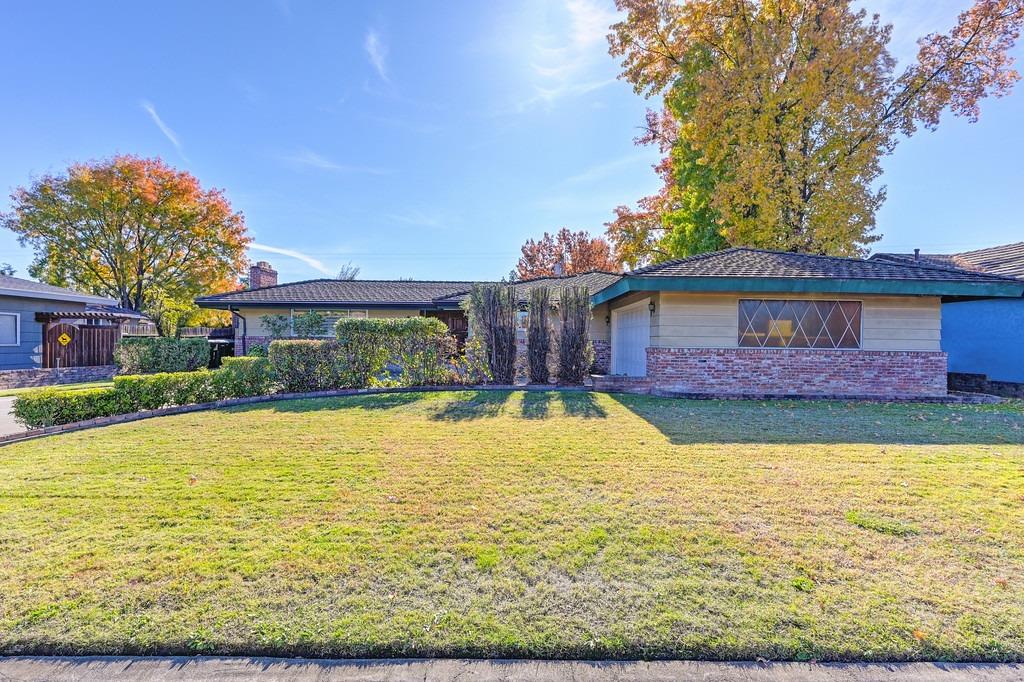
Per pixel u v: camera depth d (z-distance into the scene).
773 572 3.09
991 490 4.55
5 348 16.12
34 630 2.53
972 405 9.67
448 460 5.54
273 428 7.23
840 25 17.16
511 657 2.41
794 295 10.91
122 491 4.52
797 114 17.64
